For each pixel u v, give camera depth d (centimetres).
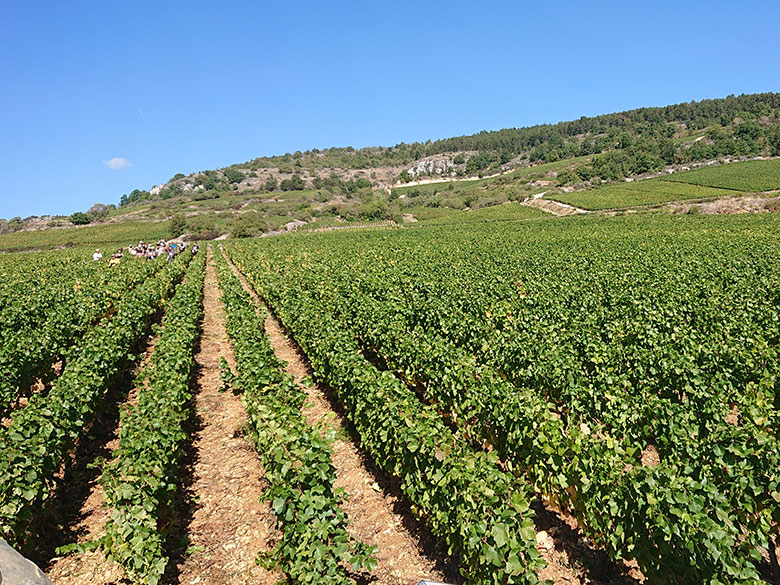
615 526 569
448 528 591
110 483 623
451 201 13162
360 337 1449
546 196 10731
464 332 1302
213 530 700
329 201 15038
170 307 1745
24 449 662
